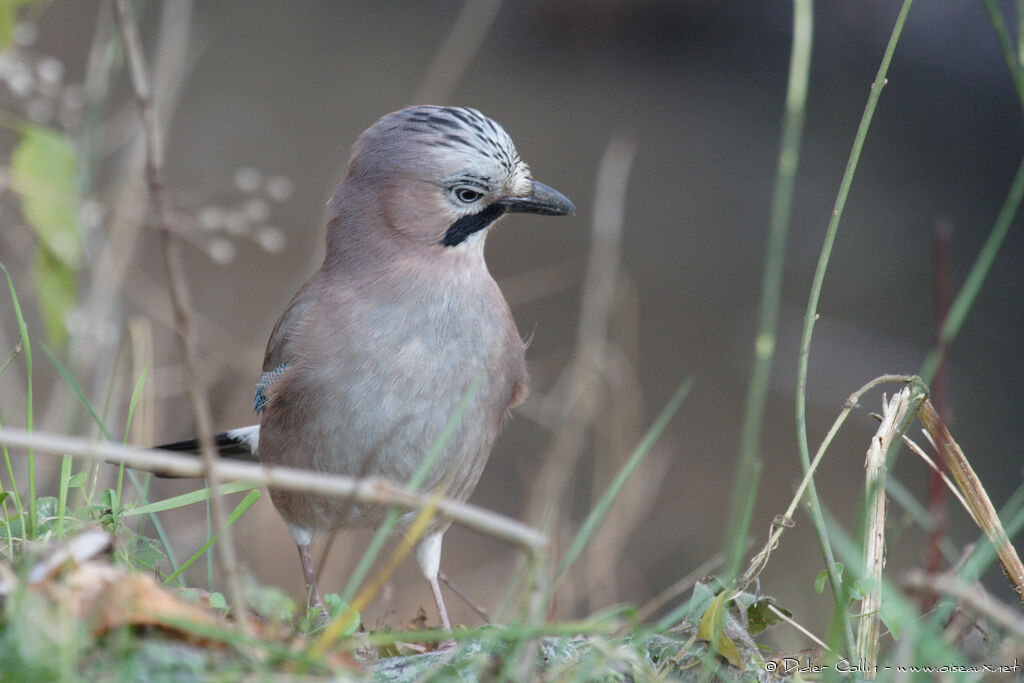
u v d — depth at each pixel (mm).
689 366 18562
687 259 21547
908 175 24281
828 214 23234
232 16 30953
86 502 5570
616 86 28750
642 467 12695
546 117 26969
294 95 26578
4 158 12898
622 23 29797
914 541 13898
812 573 13477
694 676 5051
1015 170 24172
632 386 11820
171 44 11156
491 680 4480
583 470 14883
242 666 3920
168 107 10984
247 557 10969
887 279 20875
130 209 8609
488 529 4227
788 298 20406
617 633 5359
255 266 19406
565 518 11078
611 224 12062
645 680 4645
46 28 24172
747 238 22312
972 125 25688
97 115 9211
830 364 18453
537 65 29797
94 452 4223
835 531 4406
